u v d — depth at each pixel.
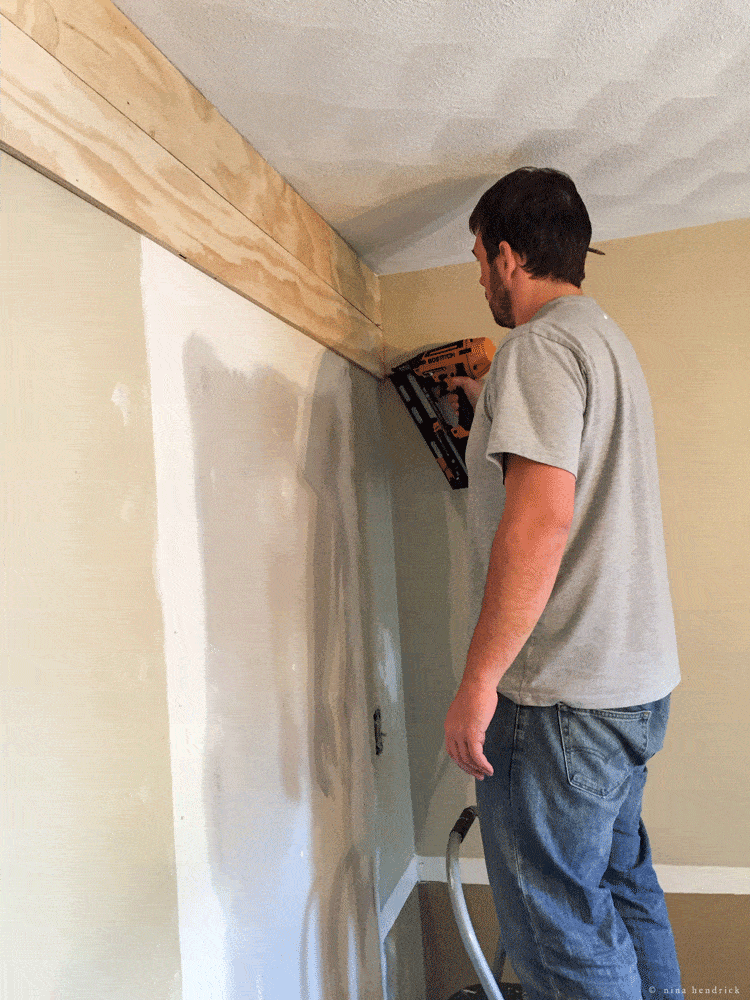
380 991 1.90
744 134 1.55
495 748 1.32
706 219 2.09
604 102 1.39
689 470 2.15
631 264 2.19
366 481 2.14
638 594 1.32
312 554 1.66
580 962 1.24
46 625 0.82
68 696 0.85
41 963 0.79
